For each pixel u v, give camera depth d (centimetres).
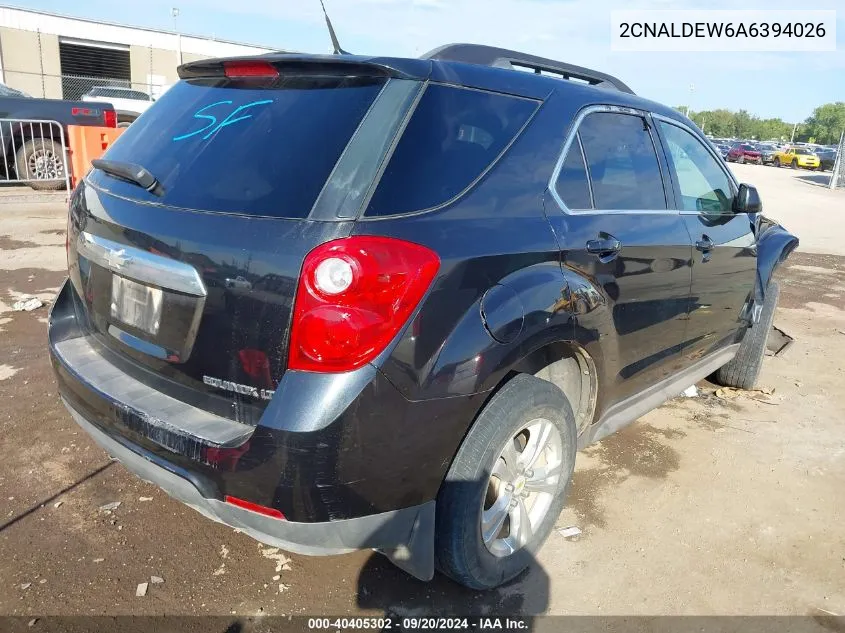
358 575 273
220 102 254
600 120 303
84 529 289
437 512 236
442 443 220
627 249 290
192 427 213
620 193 306
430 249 210
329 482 199
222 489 207
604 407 306
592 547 297
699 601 267
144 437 221
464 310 218
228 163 229
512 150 254
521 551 269
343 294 195
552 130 272
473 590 268
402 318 202
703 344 383
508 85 263
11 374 435
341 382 196
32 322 533
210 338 214
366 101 223
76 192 285
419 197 217
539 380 255
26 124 1110
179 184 234
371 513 212
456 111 238
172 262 220
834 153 4281
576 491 340
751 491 348
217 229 213
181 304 221
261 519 206
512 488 261
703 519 321
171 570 269
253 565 275
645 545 300
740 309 412
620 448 387
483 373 222
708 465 372
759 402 464
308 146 218
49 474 328
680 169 357
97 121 1170
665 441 399
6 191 1135
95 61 3284
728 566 289
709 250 355
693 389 482
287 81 243
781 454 389
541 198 260
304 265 197
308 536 206
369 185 208
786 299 769
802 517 327
